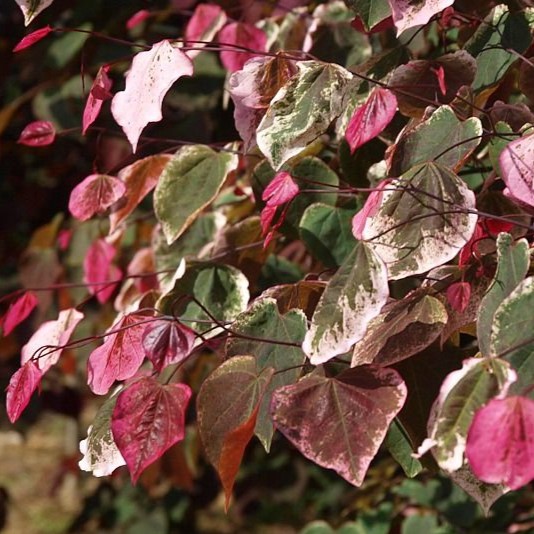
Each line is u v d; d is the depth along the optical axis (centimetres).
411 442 134
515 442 113
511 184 127
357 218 131
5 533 547
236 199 175
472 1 151
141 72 135
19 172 312
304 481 343
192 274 148
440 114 134
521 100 153
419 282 155
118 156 236
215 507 516
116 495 357
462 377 118
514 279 124
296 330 135
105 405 136
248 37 168
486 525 206
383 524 212
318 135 134
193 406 249
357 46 163
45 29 142
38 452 650
